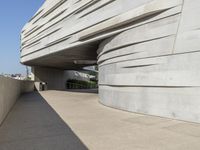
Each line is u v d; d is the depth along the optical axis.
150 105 11.36
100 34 15.70
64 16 21.11
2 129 9.28
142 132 8.28
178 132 8.10
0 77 10.09
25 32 32.75
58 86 45.00
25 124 10.22
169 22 10.53
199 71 9.25
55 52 24.03
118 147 6.67
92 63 35.44
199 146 6.56
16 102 19.66
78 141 7.37
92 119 11.08
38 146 6.96
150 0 11.48
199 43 9.30
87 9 17.44
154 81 11.06
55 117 11.93
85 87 51.62
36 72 40.12
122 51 13.51
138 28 12.17
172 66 10.25
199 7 9.42
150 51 11.38
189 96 9.57
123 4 13.38
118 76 13.83
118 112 12.87
